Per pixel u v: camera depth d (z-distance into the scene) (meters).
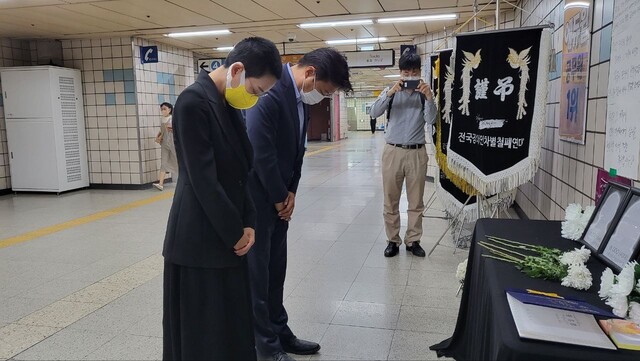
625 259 1.46
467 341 1.99
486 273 1.59
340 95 22.72
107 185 8.26
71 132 7.87
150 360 2.32
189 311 1.55
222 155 1.55
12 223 5.52
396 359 2.29
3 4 5.46
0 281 3.51
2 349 2.46
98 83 8.03
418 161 3.82
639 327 1.11
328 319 2.75
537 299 1.26
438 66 4.15
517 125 3.24
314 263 3.79
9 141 7.65
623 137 2.13
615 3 2.25
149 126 8.29
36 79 7.44
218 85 1.60
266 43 1.58
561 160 3.40
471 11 6.42
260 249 2.11
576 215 1.90
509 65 3.24
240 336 1.63
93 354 2.39
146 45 8.12
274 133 2.04
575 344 1.04
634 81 2.00
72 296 3.19
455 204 4.20
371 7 6.17
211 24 6.98
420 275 3.46
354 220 5.35
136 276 3.57
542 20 4.27
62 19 6.31
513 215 5.29
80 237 4.79
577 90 2.94
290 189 2.25
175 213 1.55
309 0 5.76
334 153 14.66
